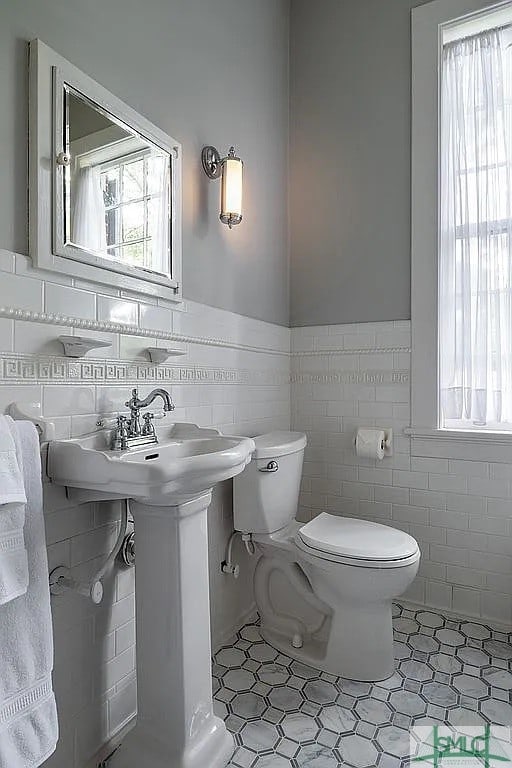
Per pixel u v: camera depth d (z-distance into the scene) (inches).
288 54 98.6
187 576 50.8
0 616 37.5
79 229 50.2
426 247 85.3
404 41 87.6
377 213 90.3
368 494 91.2
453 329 85.2
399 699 62.2
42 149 46.2
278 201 94.8
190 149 69.2
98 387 53.2
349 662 66.6
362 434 87.9
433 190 84.7
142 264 59.0
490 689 63.9
